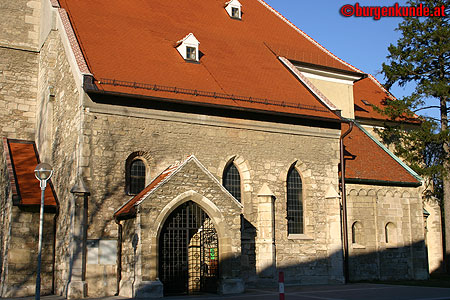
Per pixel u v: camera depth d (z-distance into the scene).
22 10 26.25
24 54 25.97
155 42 24.41
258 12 33.50
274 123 24.05
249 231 22.66
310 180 24.75
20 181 21.75
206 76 23.61
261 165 23.52
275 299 16.75
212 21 29.34
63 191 20.91
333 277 24.06
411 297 17.02
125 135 20.56
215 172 22.28
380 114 33.97
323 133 25.42
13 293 19.78
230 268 19.06
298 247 23.78
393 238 26.72
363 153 28.20
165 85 21.56
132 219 18.58
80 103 19.86
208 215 19.31
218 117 22.66
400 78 33.69
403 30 33.22
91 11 24.66
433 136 30.69
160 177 19.91
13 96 25.34
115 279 19.34
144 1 27.72
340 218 24.62
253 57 27.81
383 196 26.77
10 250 20.03
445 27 32.06
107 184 19.89
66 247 19.53
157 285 17.50
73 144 20.34
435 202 33.56
